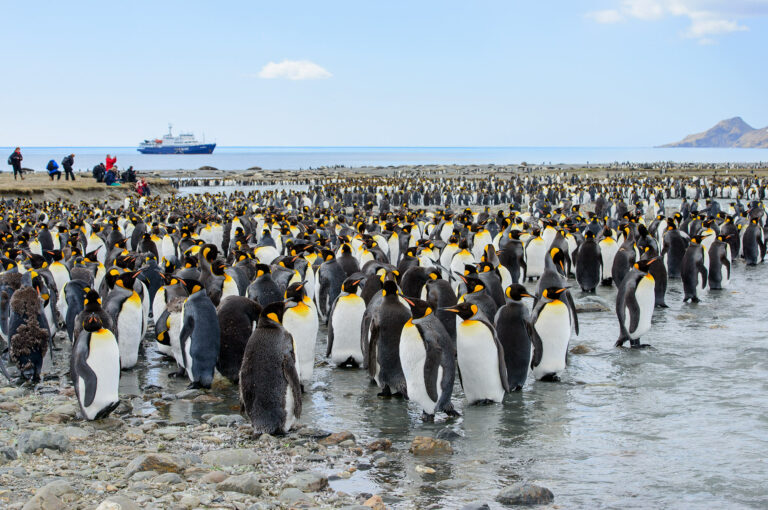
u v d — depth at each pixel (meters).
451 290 10.60
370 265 14.27
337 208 46.75
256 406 7.88
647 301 11.72
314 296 14.42
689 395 9.41
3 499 5.89
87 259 14.91
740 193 58.66
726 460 7.17
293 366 7.93
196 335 9.48
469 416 8.72
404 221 28.09
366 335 10.06
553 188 64.62
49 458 7.08
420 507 6.17
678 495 6.35
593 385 9.95
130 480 6.54
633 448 7.57
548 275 11.42
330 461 7.25
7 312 10.88
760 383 9.91
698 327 13.59
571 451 7.51
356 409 9.02
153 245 19.62
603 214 43.19
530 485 6.34
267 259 18.31
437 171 126.50
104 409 8.30
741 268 22.36
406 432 8.20
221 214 39.41
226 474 6.74
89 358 8.16
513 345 9.49
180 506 5.83
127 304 10.50
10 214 31.14
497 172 121.75
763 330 13.27
